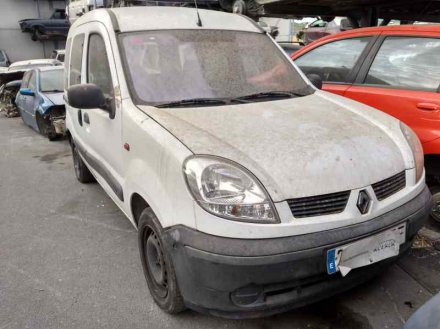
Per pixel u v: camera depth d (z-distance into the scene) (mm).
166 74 3221
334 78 4496
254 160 2330
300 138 2529
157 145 2598
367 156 2520
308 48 4910
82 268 3510
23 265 3594
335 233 2281
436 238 3705
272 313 2369
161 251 2691
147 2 5871
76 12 7980
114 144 3359
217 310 2365
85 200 5059
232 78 3354
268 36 3900
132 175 2939
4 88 12656
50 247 3904
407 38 3959
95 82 3748
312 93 3525
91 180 5625
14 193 5434
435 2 6086
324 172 2336
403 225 2539
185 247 2291
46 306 3023
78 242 3982
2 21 25359
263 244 2180
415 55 3857
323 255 2240
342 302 2920
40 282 3328
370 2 6164
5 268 3553
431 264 3340
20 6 25609
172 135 2555
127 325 2791
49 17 26328
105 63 3465
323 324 2721
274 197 2227
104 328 2775
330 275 2402
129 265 3531
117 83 3182
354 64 4324
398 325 2691
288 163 2332
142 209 3068
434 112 3553
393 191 2588
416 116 3682
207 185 2266
